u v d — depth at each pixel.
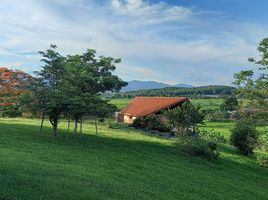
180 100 57.28
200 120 40.97
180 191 19.67
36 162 18.69
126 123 60.06
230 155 39.41
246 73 37.81
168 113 40.84
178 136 40.41
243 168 34.72
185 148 33.75
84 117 37.28
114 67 36.47
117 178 18.97
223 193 21.91
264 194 24.92
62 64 30.11
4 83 37.91
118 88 36.34
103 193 15.48
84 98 29.89
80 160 22.02
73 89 29.94
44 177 15.86
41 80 29.05
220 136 55.47
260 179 31.38
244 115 38.88
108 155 25.67
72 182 15.98
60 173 17.19
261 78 38.03
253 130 43.19
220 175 28.23
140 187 18.17
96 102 31.17
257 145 43.12
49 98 28.30
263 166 37.62
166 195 17.95
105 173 19.50
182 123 40.50
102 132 38.91
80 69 33.59
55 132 30.38
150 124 52.16
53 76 29.89
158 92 184.75
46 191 13.95
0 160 17.67
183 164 28.80
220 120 92.38
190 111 40.34
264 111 37.78
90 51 36.06
